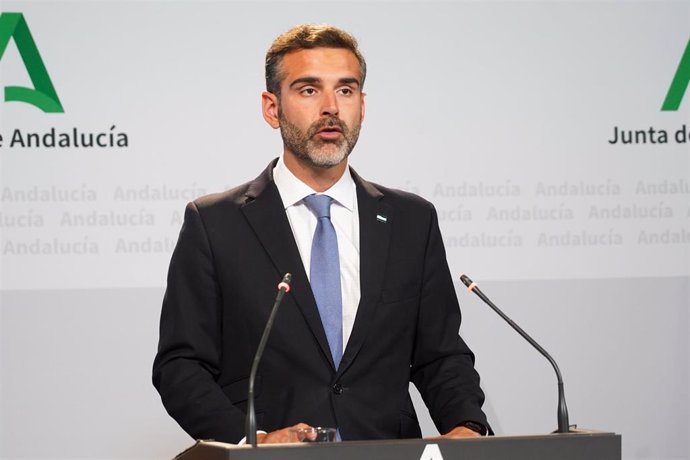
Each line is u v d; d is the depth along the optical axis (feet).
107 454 20.11
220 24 20.79
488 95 21.22
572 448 11.95
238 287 15.71
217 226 16.11
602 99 21.42
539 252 21.15
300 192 16.26
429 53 21.17
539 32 21.38
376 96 21.02
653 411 21.21
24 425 19.98
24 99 20.30
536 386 20.98
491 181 21.13
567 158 21.29
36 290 20.13
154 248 20.42
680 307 21.34
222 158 20.65
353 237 16.25
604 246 21.26
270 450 11.05
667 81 21.52
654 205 21.40
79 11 20.52
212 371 15.74
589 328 21.17
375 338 15.65
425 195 21.03
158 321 20.36
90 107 20.44
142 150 20.48
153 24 20.65
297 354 15.33
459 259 21.02
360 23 21.06
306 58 15.84
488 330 20.94
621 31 21.53
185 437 20.26
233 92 20.72
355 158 20.90
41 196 20.22
